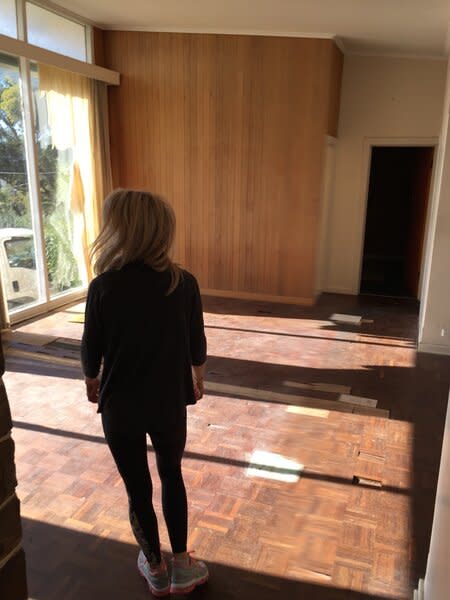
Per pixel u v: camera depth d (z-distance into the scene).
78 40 5.54
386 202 9.02
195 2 4.64
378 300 6.40
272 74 5.61
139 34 5.86
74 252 5.86
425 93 6.01
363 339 4.76
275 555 1.96
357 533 2.09
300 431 2.94
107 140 6.08
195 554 1.95
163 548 1.97
